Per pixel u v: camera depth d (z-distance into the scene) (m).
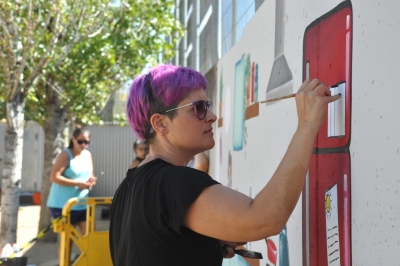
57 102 10.52
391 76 1.83
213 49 6.28
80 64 10.70
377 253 1.93
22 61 7.61
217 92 5.84
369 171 2.00
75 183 6.95
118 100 19.91
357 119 2.11
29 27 7.71
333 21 2.38
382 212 1.89
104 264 5.96
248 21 4.38
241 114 4.38
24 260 5.36
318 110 1.83
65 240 5.89
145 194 1.84
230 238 1.71
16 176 7.86
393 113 1.82
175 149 2.07
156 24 10.94
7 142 7.82
